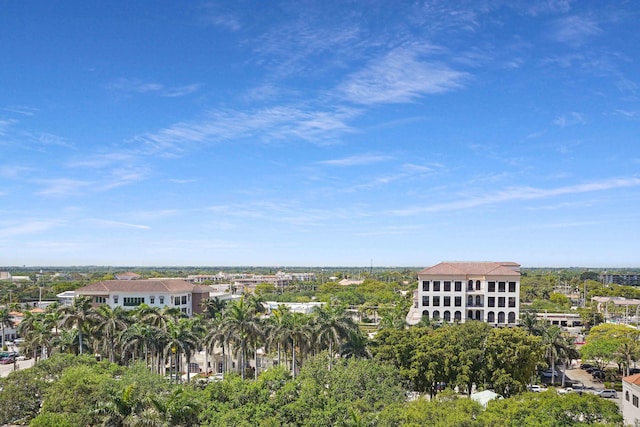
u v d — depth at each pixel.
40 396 59.44
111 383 56.91
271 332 79.62
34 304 183.50
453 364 67.38
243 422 47.00
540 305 192.12
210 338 80.44
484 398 57.91
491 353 67.81
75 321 85.31
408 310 164.38
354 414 46.41
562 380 88.06
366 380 58.16
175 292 133.50
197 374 95.06
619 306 194.12
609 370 99.56
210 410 50.19
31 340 91.25
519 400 48.66
